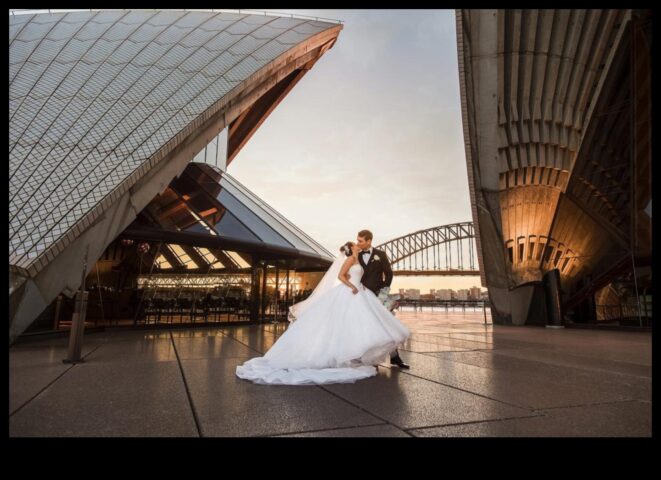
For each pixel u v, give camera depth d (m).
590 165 16.89
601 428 2.69
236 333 10.85
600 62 15.42
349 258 4.95
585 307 17.72
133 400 3.39
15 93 12.86
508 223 19.09
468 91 16.59
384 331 4.62
